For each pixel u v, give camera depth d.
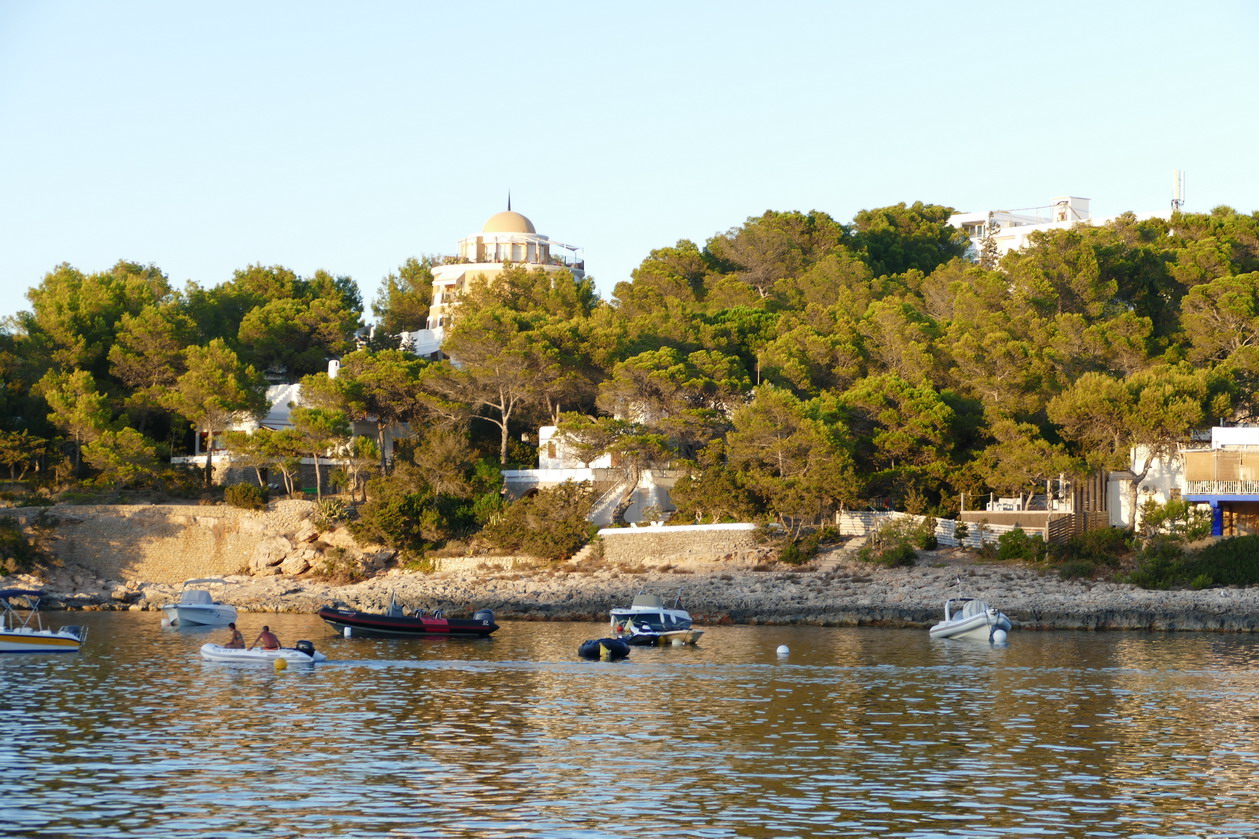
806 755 33.88
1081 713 40.75
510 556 84.69
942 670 50.72
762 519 81.75
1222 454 77.62
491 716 39.59
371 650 57.44
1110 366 94.12
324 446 92.25
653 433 89.44
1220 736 36.84
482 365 96.06
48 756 32.66
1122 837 26.33
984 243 149.00
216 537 89.19
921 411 85.31
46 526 88.38
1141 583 71.69
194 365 97.75
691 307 114.44
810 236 141.00
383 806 27.97
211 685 45.66
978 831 26.56
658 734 36.75
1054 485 85.50
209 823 26.44
